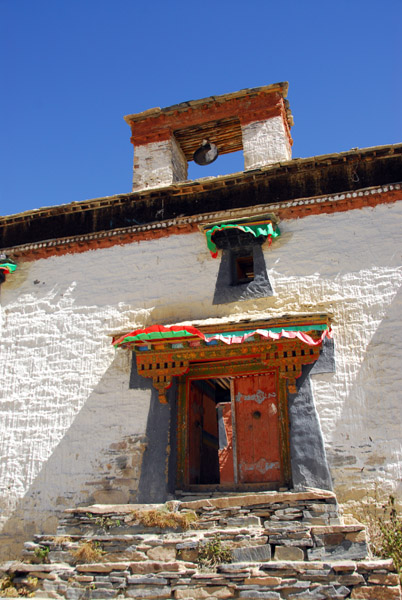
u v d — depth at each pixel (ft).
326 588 21.20
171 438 31.71
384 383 29.32
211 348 32.09
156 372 32.94
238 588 21.97
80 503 32.07
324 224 33.99
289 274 33.50
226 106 41.73
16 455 34.73
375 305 31.17
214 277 35.06
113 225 38.88
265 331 28.89
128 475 31.71
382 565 21.48
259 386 32.89
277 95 40.81
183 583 22.80
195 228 36.81
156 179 41.42
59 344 36.88
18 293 39.50
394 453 27.81
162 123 43.04
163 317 35.12
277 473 30.76
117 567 24.13
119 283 37.22
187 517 26.11
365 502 27.37
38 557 26.17
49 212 40.24
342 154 33.96
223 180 36.35
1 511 33.47
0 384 37.01
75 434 33.96
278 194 35.37
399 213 32.65
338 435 28.99
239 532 24.16
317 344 29.17
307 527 23.49
